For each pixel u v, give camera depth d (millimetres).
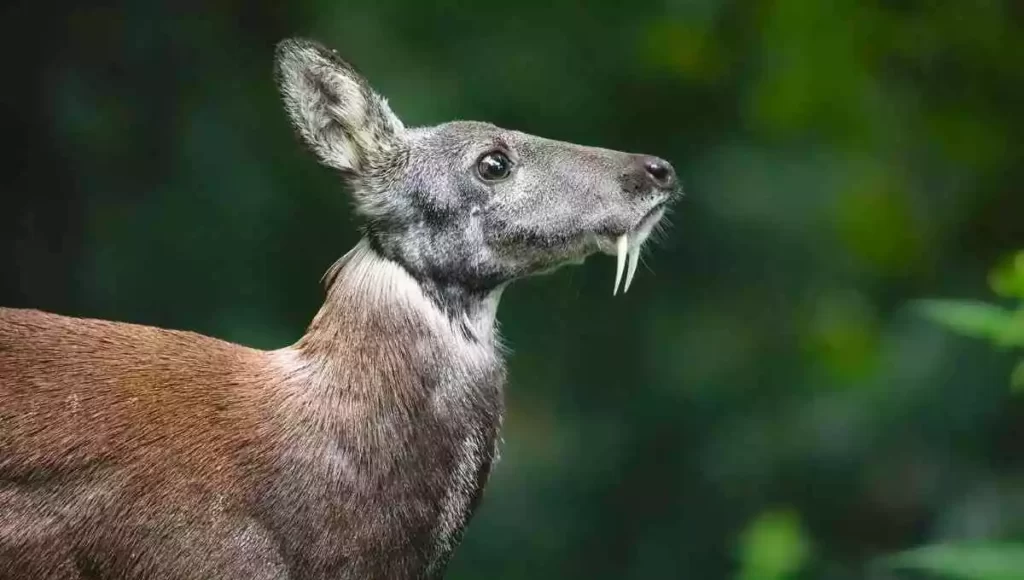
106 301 14867
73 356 6887
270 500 6832
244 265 15133
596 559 15820
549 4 16000
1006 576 6074
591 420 16234
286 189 15344
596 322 16219
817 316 15961
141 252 14953
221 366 7105
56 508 6625
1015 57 13430
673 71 16047
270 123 15617
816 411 15359
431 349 7266
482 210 7500
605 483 15977
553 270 7742
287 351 7285
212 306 15000
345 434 6992
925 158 14586
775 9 14820
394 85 15312
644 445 16141
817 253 16391
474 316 7516
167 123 15281
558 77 16016
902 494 14570
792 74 14602
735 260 16547
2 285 14797
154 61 15312
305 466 6902
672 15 15977
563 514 15820
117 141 15125
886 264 14719
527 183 7555
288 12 15781
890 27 13938
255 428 6910
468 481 7328
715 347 16344
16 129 14852
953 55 13695
